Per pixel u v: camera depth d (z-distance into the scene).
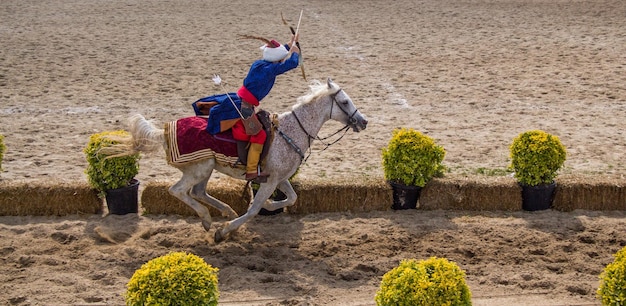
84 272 9.01
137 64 20.20
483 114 15.93
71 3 30.48
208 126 9.19
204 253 9.64
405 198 11.04
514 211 11.08
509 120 15.48
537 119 15.54
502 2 31.16
